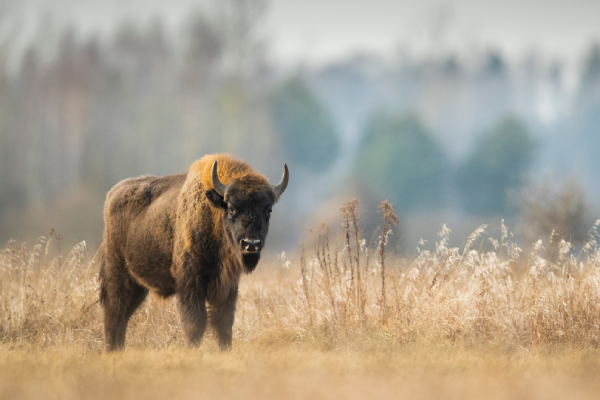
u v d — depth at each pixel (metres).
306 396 14.21
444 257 28.92
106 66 165.25
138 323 28.61
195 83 161.50
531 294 26.00
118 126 149.38
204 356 19.94
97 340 27.92
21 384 15.48
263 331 26.17
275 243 121.75
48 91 151.88
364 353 21.28
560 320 24.84
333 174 185.12
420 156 172.00
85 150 143.88
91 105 150.75
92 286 30.48
